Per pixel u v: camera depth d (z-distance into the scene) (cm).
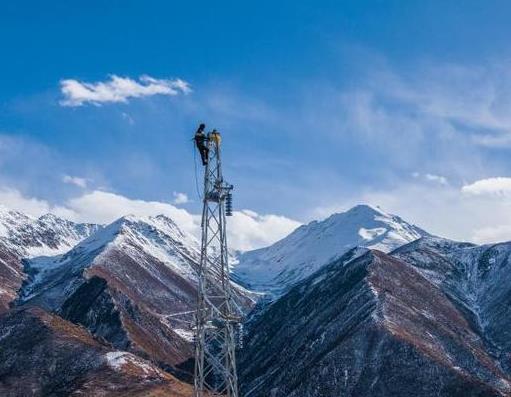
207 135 5725
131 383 15850
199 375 5669
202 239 5719
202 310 5684
